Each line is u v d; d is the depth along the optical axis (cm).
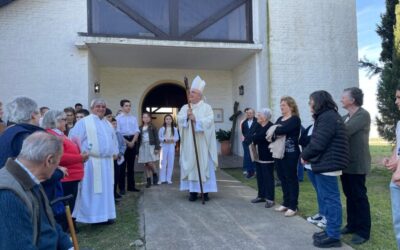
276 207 561
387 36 851
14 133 270
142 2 1006
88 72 938
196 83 635
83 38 916
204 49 1030
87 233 467
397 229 319
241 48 1023
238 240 421
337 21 1016
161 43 974
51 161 197
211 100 1304
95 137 481
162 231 458
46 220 201
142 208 573
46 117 389
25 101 293
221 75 1316
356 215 413
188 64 1225
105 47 983
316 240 397
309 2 997
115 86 1251
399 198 318
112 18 986
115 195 633
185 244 412
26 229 174
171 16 1019
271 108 966
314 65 995
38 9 910
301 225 471
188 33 1029
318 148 371
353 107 409
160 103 1377
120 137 643
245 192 681
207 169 615
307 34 994
